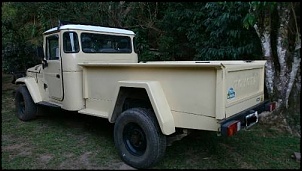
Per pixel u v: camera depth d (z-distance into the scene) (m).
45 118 5.31
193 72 2.67
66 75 3.90
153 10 7.93
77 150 3.62
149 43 8.09
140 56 7.27
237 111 2.84
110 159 3.33
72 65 3.88
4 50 9.37
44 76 4.64
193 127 2.73
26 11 7.87
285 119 4.39
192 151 3.53
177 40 7.30
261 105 3.35
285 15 4.03
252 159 3.29
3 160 3.34
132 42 4.92
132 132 3.15
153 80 2.99
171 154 3.44
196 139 3.94
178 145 3.72
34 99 4.75
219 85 2.50
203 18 6.15
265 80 4.42
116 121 3.22
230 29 5.14
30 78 5.02
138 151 3.11
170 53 7.32
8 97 7.68
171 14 6.77
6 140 4.07
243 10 4.70
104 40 4.39
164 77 2.89
